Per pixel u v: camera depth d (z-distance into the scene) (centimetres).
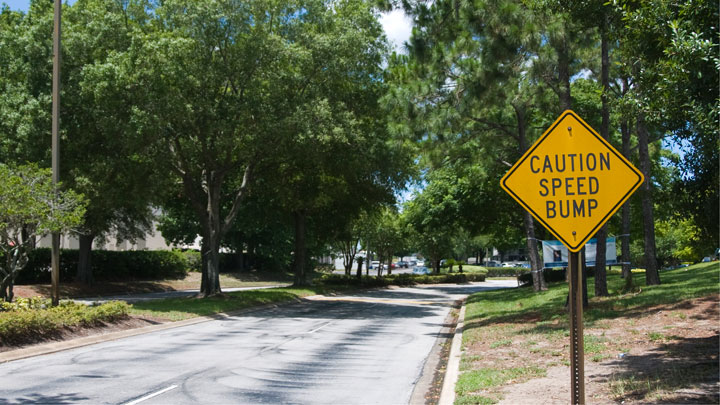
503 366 988
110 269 4141
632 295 1864
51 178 1695
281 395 865
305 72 2530
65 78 2344
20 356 1203
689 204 920
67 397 841
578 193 556
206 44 2295
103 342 1459
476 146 2478
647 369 862
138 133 2089
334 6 2848
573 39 1705
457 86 1878
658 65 812
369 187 3512
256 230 5356
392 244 5244
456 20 1773
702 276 2306
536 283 2662
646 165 2156
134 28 2306
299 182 3366
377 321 2069
